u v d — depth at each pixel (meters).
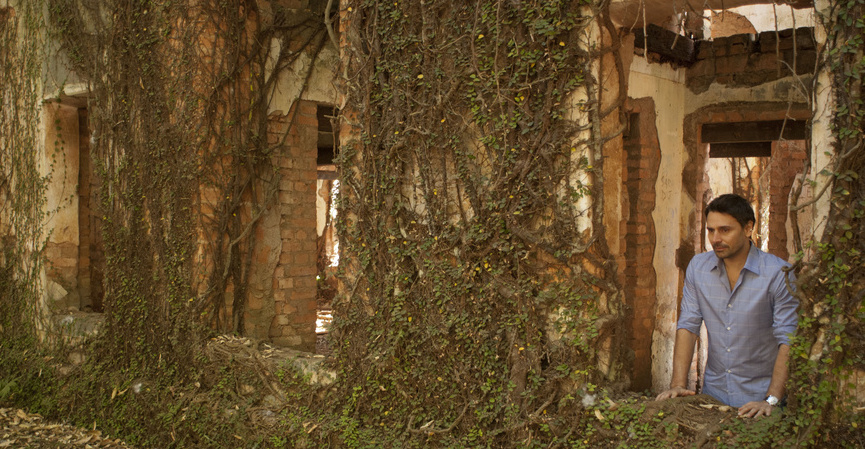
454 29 3.92
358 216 4.39
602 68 3.55
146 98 5.66
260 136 5.66
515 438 3.65
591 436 3.48
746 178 11.31
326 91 6.16
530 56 3.59
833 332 2.84
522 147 3.66
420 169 4.09
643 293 6.13
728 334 3.40
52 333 6.81
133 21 5.74
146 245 5.74
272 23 5.73
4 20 7.44
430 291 4.06
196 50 5.33
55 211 7.04
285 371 4.84
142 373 5.74
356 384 4.41
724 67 6.46
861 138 2.76
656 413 3.33
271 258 5.80
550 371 3.62
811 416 2.87
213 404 5.10
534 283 3.69
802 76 5.96
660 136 6.32
